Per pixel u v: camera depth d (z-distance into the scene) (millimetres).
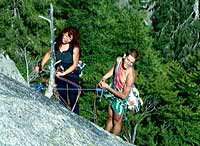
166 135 33031
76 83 9375
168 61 48844
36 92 7449
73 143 6387
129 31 46219
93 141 6672
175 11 55531
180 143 33281
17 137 5812
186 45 53250
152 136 32719
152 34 54969
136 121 31656
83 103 31734
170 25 55094
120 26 46750
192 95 34562
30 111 6477
